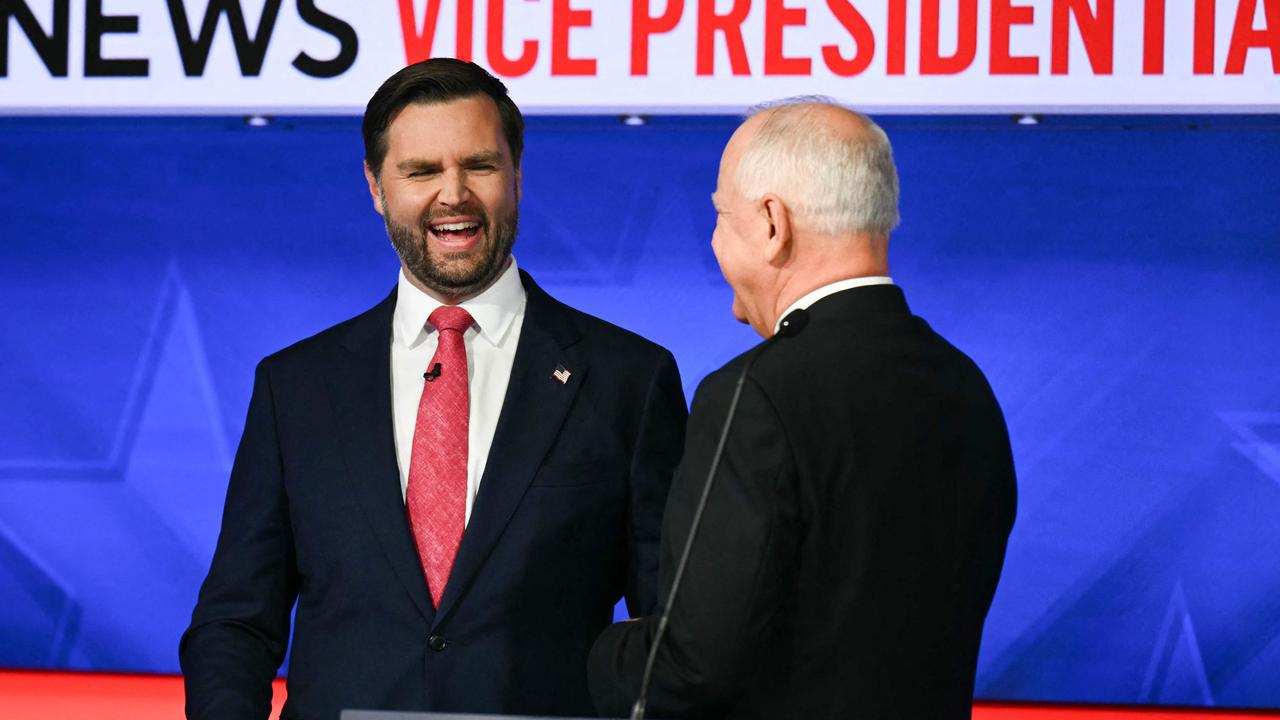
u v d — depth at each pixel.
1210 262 11.14
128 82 11.11
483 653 5.60
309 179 11.61
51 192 11.66
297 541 5.83
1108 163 11.17
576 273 11.49
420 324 6.02
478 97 5.81
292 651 5.86
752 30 10.80
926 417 4.58
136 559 11.64
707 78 10.84
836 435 4.43
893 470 4.48
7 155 11.69
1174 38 10.59
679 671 4.34
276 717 10.62
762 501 4.34
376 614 5.64
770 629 4.39
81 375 11.66
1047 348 11.25
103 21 11.12
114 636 11.66
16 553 11.66
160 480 11.62
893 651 4.44
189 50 11.11
